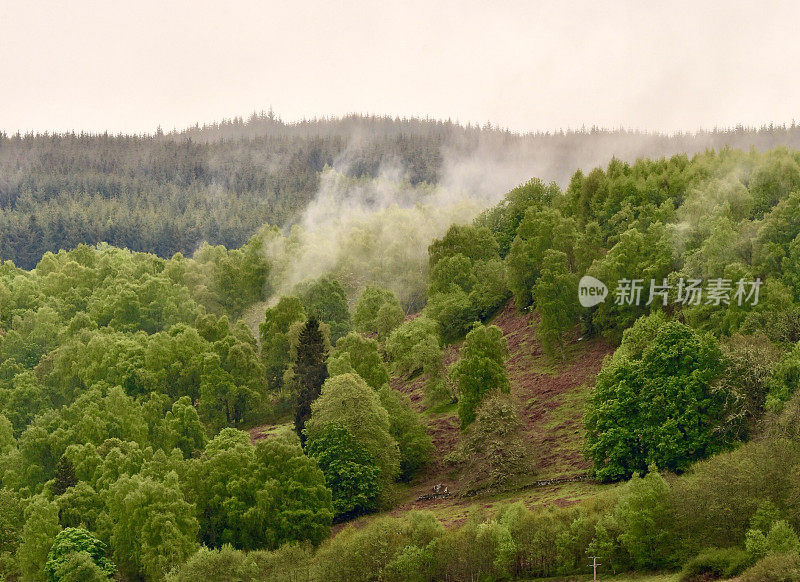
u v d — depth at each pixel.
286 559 79.81
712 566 66.75
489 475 97.88
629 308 120.06
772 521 66.12
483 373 110.44
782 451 72.00
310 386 118.50
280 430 125.75
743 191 128.75
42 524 86.75
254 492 92.81
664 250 119.88
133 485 88.50
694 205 129.50
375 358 130.12
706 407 86.75
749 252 108.94
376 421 106.31
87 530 89.12
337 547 79.19
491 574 74.88
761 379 84.06
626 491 76.56
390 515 96.94
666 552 71.38
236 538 91.19
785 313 95.19
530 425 110.62
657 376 91.31
